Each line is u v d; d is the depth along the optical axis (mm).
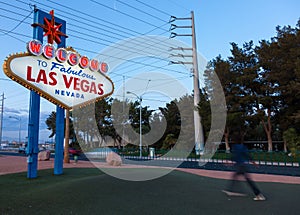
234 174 7008
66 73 11617
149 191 7191
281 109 30375
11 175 11969
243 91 31281
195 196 6762
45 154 22812
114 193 6875
